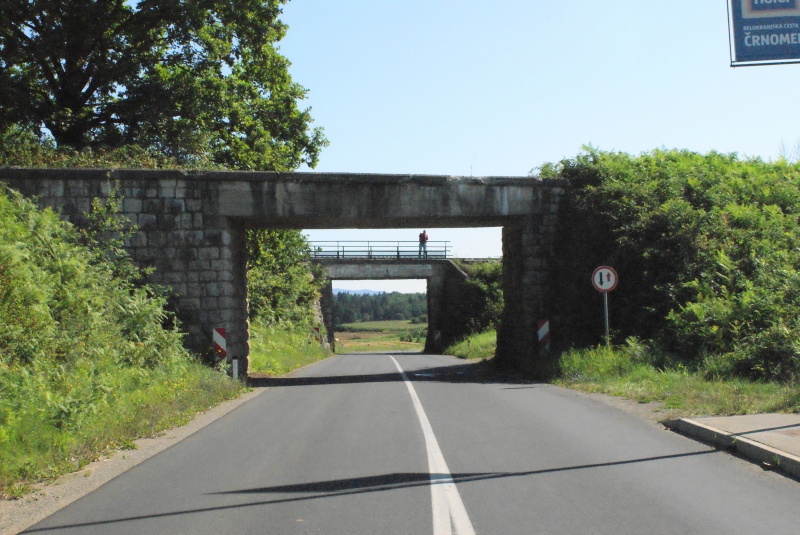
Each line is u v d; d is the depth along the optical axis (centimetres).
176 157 3119
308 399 1565
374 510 624
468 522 581
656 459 809
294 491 704
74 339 1373
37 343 1229
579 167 2352
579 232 2230
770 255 1952
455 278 5156
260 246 3625
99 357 1416
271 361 2764
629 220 2153
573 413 1202
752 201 2308
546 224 2264
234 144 3631
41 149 2467
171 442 1027
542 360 2083
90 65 3247
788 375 1358
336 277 5294
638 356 1728
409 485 713
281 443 984
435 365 3020
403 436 1006
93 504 677
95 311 1555
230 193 2078
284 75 3794
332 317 6034
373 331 15338
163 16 3164
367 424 1137
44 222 1633
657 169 2400
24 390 991
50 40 2911
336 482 736
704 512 593
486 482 719
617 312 2097
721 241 2059
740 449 820
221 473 799
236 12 3309
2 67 3053
